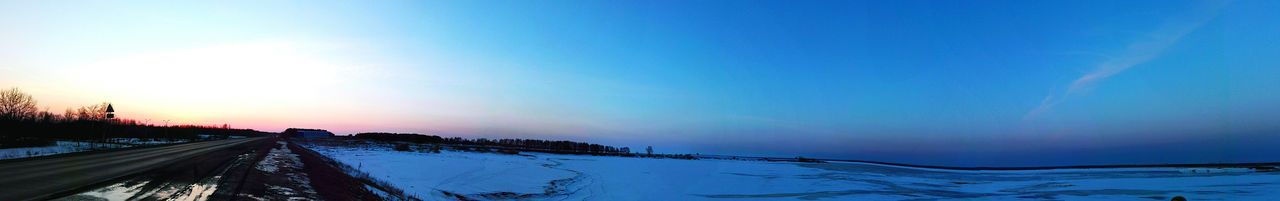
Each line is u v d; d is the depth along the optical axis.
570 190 35.72
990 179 59.41
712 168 64.50
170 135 99.00
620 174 49.78
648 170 56.19
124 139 81.75
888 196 38.34
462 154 69.38
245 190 15.08
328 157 48.34
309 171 25.59
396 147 78.00
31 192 13.05
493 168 47.03
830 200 35.12
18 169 20.12
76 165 23.22
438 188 29.42
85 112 74.88
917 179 56.94
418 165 44.31
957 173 73.88
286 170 24.08
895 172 71.50
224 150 46.47
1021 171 81.25
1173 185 46.56
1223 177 57.59
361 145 91.19
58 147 43.06
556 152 99.44
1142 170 79.12
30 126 60.16
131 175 18.30
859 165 94.31
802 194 37.97
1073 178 60.56
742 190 39.62
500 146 125.06
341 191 18.48
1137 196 37.72
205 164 25.36
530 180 39.03
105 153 37.41
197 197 13.25
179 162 26.75
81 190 13.63
